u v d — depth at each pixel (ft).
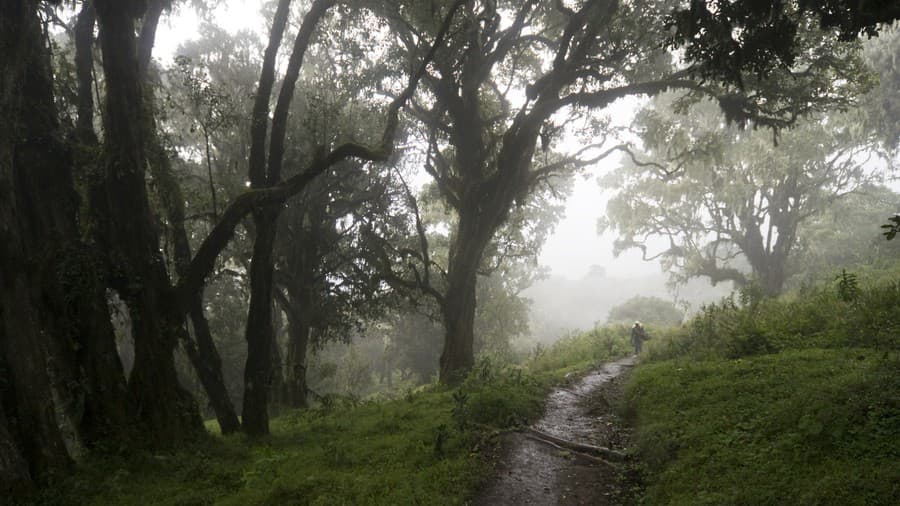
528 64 88.38
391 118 52.47
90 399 34.91
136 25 55.98
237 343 106.83
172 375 38.96
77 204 37.60
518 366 86.12
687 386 32.17
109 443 33.81
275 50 46.57
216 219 46.03
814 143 101.81
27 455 28.27
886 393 20.93
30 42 30.58
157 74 65.16
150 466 32.32
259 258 44.32
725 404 26.94
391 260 88.74
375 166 85.10
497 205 73.05
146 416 36.55
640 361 56.13
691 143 89.61
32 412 28.60
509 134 69.31
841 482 16.66
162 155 44.86
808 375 27.09
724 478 19.69
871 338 31.91
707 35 29.35
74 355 35.29
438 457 28.12
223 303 102.47
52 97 37.11
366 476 26.27
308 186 76.54
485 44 72.79
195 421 39.75
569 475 25.86
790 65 29.99
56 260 34.73
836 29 54.03
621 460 26.58
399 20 66.13
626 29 61.57
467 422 34.06
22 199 34.40
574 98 67.92
